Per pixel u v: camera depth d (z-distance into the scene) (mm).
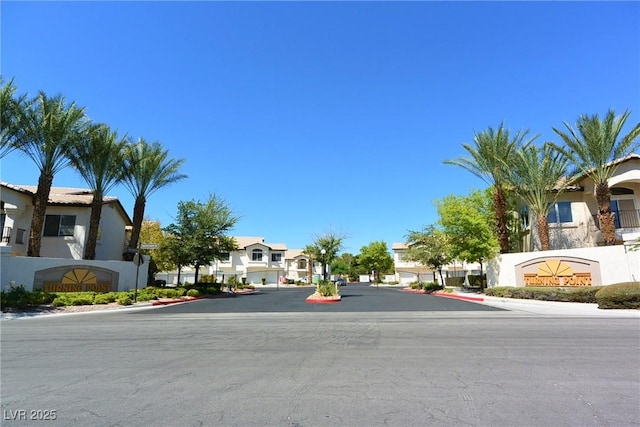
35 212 22922
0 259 20453
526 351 8227
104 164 25828
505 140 28016
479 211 34781
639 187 28219
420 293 36688
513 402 5125
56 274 23062
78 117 23766
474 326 12141
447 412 4797
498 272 27578
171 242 32125
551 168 26641
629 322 12844
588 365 7008
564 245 29281
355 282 92062
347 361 7473
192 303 24266
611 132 23359
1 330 12141
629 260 22203
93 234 25750
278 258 68812
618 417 4594
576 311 17125
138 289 26891
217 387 5879
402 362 7344
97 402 5262
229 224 33438
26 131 22250
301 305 21891
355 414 4762
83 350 8734
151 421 4594
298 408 4980
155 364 7359
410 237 38562
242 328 12258
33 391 5754
